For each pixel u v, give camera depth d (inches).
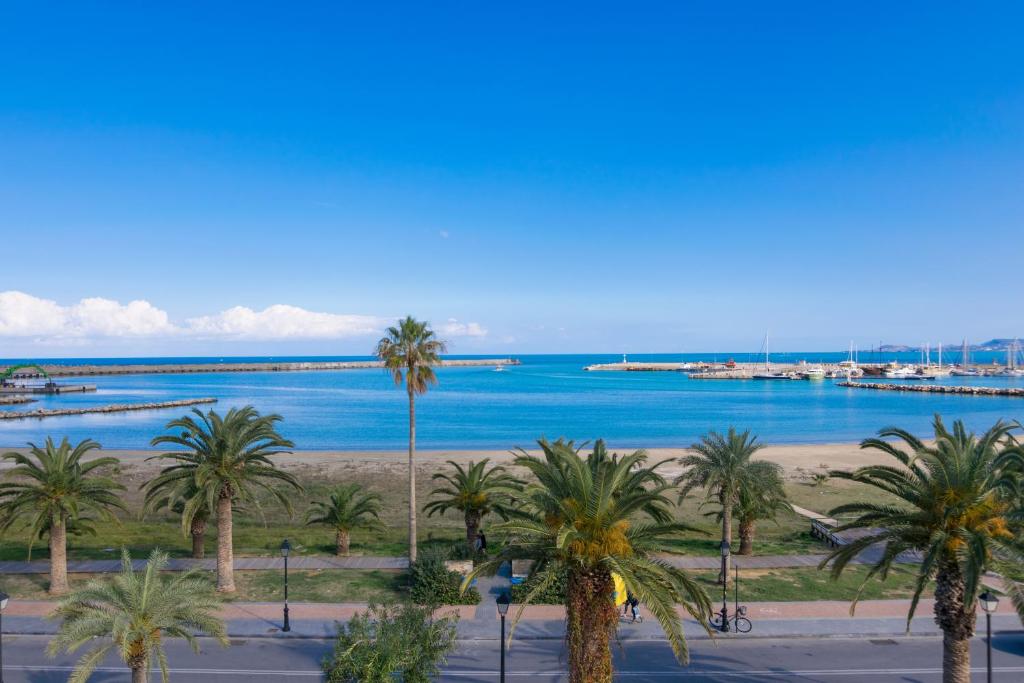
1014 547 708.7
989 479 759.1
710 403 6811.0
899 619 1161.4
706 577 1397.6
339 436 4379.9
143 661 792.3
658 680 949.8
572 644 723.4
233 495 1318.9
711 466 1422.2
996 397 7253.9
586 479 717.3
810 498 2249.0
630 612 1189.1
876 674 968.9
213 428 1318.9
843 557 834.8
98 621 755.4
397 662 828.6
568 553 714.2
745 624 1133.1
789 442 3946.9
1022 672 965.8
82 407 6254.9
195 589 849.5
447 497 2315.5
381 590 1314.0
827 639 1093.1
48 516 1263.5
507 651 1039.0
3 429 4707.2
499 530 711.7
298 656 1018.1
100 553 1585.9
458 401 7229.3
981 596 841.5
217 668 974.4
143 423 5098.4
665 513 879.7
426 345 1492.4
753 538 1737.2
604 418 5403.5
